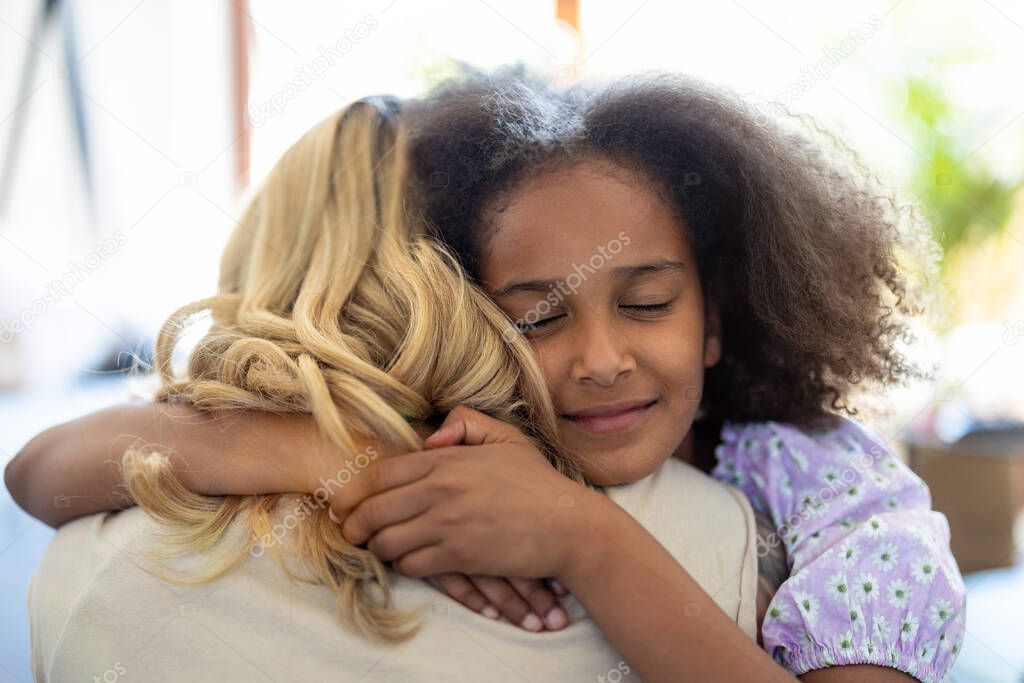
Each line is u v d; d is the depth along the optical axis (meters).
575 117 0.75
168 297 1.94
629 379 0.71
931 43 2.56
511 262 0.71
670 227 0.73
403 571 0.61
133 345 1.75
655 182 0.73
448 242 0.77
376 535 0.62
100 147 2.13
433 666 0.60
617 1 2.19
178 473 0.65
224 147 2.28
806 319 0.86
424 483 0.61
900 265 0.94
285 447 0.65
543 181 0.71
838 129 0.96
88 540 0.65
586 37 2.19
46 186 2.03
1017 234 2.35
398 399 0.68
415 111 0.88
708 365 0.88
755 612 0.71
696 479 0.77
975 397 1.79
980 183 2.39
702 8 2.19
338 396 0.66
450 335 0.70
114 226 2.10
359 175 0.82
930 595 0.69
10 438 1.44
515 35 1.69
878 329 0.91
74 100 2.08
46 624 0.63
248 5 2.31
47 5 2.02
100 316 1.80
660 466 0.77
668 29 2.19
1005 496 1.49
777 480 0.83
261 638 0.60
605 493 0.73
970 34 2.54
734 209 0.82
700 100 0.78
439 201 0.79
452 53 1.44
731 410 0.93
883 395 0.97
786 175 0.83
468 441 0.66
